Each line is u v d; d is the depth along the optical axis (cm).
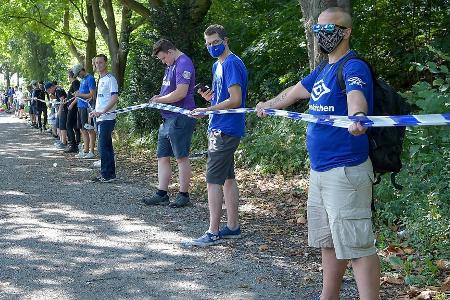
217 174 616
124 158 1370
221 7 1714
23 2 2588
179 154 780
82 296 471
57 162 1253
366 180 380
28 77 4141
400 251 571
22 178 1028
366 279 384
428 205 621
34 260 558
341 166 379
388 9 1262
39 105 2212
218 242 624
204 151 1250
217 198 618
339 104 382
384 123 349
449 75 735
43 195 870
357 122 353
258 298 471
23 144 1677
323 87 389
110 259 565
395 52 1287
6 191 898
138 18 2212
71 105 1420
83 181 1005
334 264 418
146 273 527
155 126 1599
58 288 488
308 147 401
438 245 564
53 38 2855
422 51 1212
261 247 605
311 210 410
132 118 1664
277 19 1436
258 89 1498
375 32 1282
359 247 381
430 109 659
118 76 2184
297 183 967
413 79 1249
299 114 412
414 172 684
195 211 772
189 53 1612
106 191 909
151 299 467
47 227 679
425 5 1248
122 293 479
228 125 610
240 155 1155
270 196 888
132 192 905
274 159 1076
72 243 616
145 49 1645
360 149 379
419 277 504
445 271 523
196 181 997
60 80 3756
